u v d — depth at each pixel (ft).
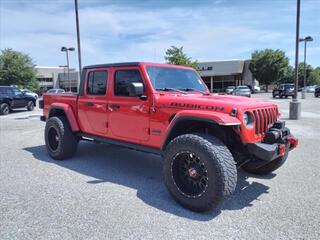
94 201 13.55
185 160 12.85
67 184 15.81
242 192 14.61
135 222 11.56
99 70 17.99
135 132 15.89
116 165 19.53
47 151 22.38
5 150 24.11
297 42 42.70
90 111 18.65
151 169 18.66
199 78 18.53
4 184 15.83
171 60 105.09
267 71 190.80
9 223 11.50
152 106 14.82
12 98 59.62
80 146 25.12
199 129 14.03
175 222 11.57
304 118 43.75
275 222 11.48
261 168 16.61
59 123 20.20
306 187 15.14
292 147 14.99
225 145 12.41
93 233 10.75
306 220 11.60
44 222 11.57
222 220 11.73
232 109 12.24
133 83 14.56
